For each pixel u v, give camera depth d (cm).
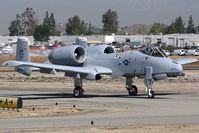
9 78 12719
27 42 8638
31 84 10944
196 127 4472
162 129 4347
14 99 5909
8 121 4984
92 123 4700
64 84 10944
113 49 8388
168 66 7644
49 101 7319
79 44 8744
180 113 5647
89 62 8306
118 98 7769
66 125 4647
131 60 7938
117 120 5012
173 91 9100
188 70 15425
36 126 4581
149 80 7788
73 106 6412
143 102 7019
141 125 4625
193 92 8875
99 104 6775
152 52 7806
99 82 11456
